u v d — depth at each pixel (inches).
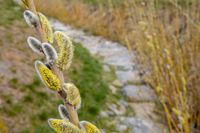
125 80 237.0
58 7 362.0
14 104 171.5
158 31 189.8
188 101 176.7
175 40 168.9
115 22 333.4
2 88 179.9
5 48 213.5
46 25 22.3
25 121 165.2
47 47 21.7
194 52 180.5
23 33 235.0
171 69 168.9
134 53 250.7
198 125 177.5
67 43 22.3
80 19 352.5
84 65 231.0
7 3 276.4
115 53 287.7
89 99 196.5
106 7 362.3
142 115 197.9
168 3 241.4
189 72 182.7
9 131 157.8
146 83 228.4
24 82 187.8
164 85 179.8
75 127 21.7
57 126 21.5
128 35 298.8
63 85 22.2
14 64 200.7
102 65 257.0
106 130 181.6
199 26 170.6
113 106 202.1
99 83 215.6
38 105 176.1
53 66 22.2
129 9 222.2
